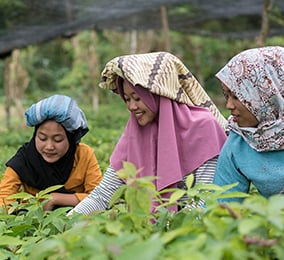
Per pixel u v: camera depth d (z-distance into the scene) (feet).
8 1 36.63
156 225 8.70
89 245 6.45
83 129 15.46
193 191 8.23
